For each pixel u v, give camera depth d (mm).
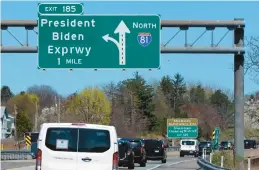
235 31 67188
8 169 83250
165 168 91062
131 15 67062
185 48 66875
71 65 67000
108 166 37406
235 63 68688
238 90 69188
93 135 37500
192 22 66312
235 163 70125
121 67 67000
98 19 67125
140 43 67062
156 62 66875
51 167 36906
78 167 37031
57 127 37312
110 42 67188
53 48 66938
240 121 69625
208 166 69938
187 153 165875
